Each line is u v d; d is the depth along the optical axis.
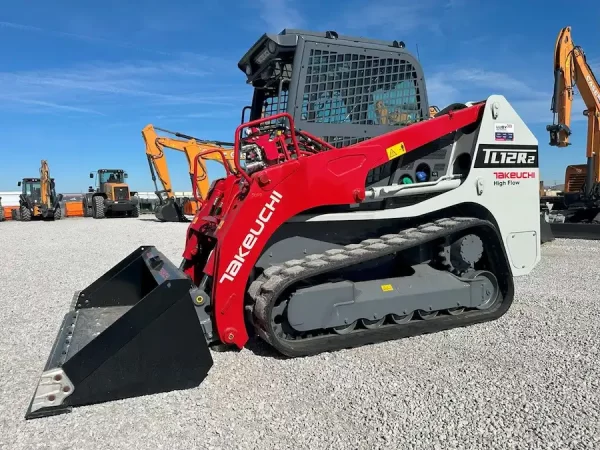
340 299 3.83
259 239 3.73
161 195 21.08
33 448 2.52
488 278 4.55
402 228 4.62
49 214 25.97
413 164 4.60
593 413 2.74
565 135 11.80
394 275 4.54
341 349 3.84
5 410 2.96
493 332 4.18
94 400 2.98
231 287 3.67
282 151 4.05
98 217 26.88
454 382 3.19
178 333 3.14
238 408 2.91
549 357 3.59
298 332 3.85
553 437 2.51
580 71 12.19
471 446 2.45
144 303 3.06
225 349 3.88
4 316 5.13
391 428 2.63
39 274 7.67
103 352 2.99
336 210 4.22
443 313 4.45
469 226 4.35
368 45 4.55
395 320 4.13
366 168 4.12
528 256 4.93
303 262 3.87
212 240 4.38
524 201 4.88
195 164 4.86
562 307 4.94
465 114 4.60
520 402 2.89
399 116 4.71
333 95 4.41
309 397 3.03
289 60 4.51
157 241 12.21
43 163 26.27
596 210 12.76
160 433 2.65
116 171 30.23
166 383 3.13
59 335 3.75
